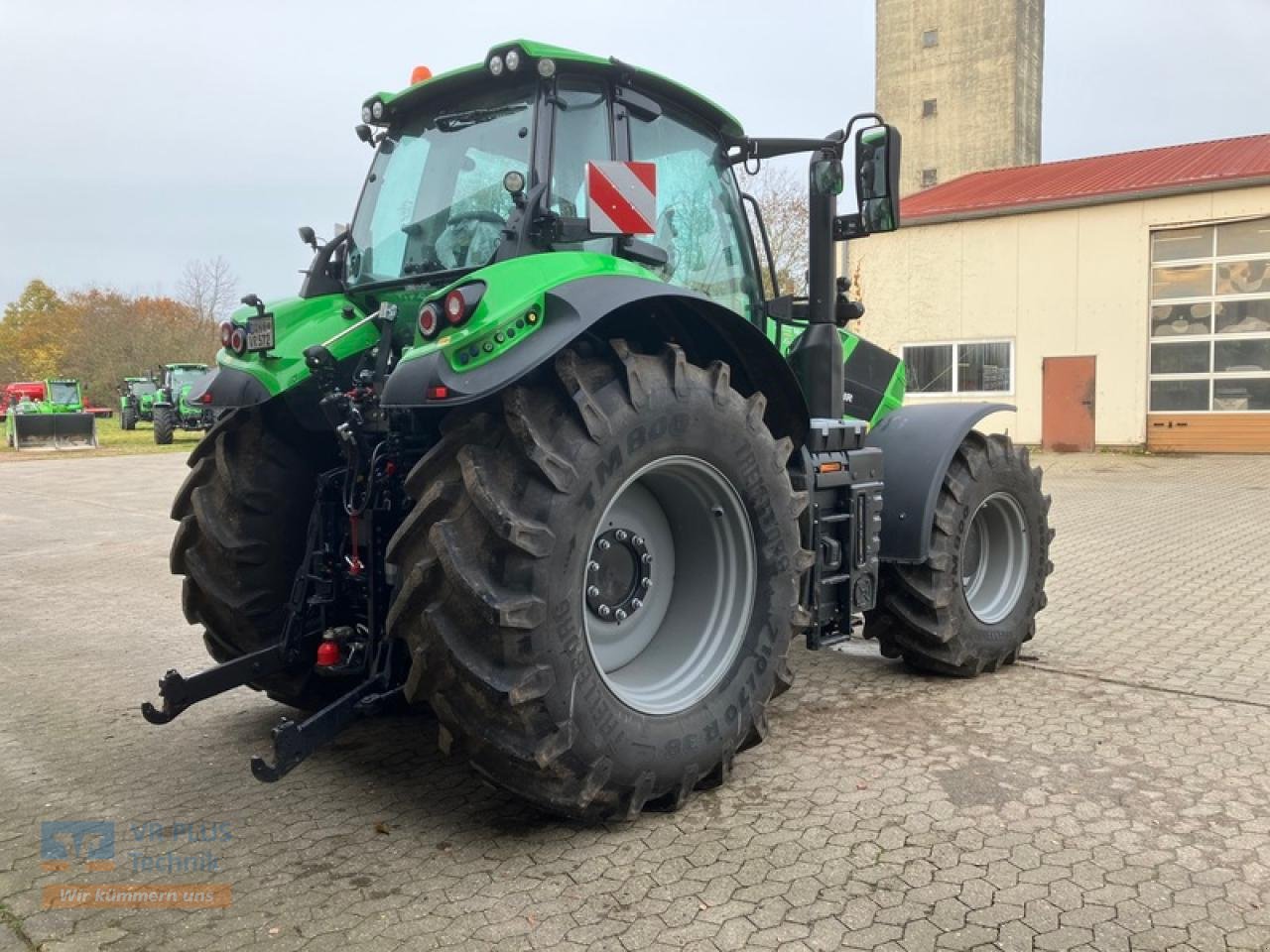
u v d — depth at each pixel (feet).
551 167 10.39
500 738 8.86
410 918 8.13
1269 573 22.40
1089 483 43.34
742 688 10.71
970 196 65.41
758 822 9.77
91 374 151.74
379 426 10.80
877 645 16.69
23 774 11.55
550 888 8.57
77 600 22.58
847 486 12.95
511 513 8.67
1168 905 8.06
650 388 9.66
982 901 8.16
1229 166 56.75
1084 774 10.77
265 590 12.19
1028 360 58.75
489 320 8.48
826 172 13.23
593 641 10.41
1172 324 55.21
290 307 11.91
